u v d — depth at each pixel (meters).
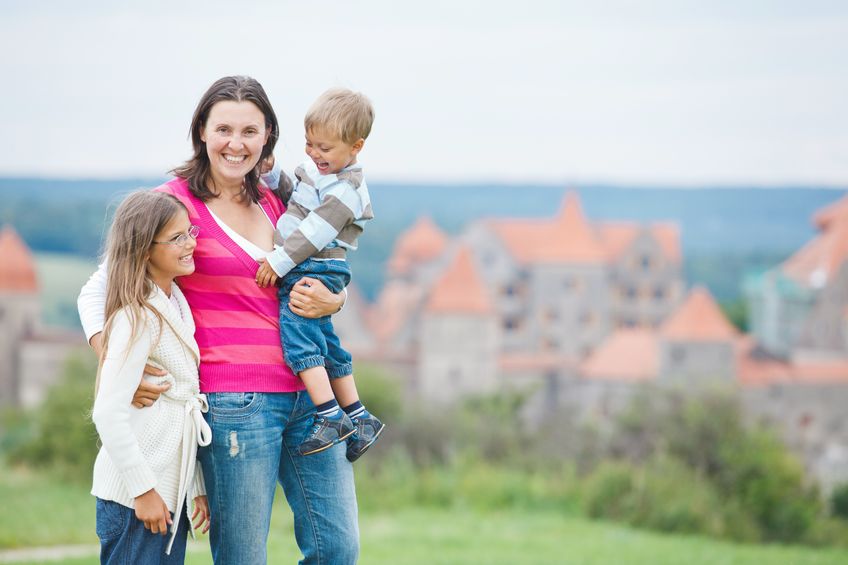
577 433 34.16
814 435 77.62
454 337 87.50
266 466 3.94
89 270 100.69
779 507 25.12
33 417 33.78
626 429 31.86
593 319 97.00
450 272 89.56
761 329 96.56
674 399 31.20
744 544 19.94
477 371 87.44
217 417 3.87
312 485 4.10
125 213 3.71
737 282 108.44
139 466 3.64
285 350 3.97
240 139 3.91
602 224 101.69
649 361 82.00
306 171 4.14
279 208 4.34
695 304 82.50
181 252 3.77
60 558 10.95
